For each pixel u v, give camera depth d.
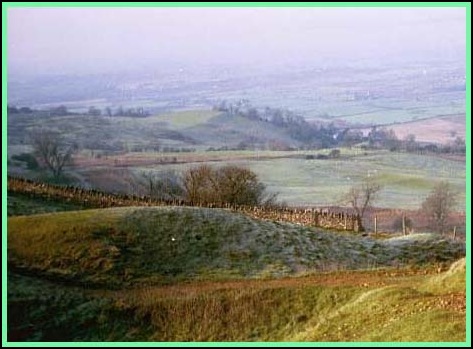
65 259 55.69
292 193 124.44
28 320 48.53
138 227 61.38
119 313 49.94
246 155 155.75
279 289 51.72
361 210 113.56
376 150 156.50
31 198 71.75
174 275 55.91
